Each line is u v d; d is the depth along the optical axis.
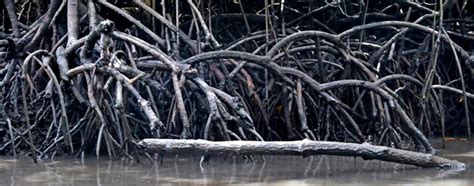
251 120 8.35
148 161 8.15
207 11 11.15
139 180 6.96
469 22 12.45
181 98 8.27
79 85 8.78
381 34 11.98
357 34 11.62
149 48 8.79
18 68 9.21
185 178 7.05
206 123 8.45
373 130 9.74
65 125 8.47
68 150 8.70
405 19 11.95
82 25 9.86
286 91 9.40
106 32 8.45
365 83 9.45
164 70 8.77
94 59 8.97
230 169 7.56
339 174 7.23
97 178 7.09
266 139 9.49
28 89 9.10
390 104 9.34
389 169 7.51
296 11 12.07
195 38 10.78
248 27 10.98
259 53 10.07
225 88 9.25
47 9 10.79
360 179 6.94
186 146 7.22
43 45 9.78
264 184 6.72
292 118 9.53
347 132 9.52
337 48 10.32
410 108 10.41
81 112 8.91
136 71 8.41
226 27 11.59
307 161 8.04
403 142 9.35
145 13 10.55
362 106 9.84
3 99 9.14
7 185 6.76
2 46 9.19
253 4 12.09
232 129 8.57
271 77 9.62
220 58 9.19
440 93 10.88
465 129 11.54
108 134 8.30
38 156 8.60
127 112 8.63
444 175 7.14
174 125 8.63
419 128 10.45
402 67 11.34
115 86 8.51
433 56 10.70
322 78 10.07
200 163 7.86
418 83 10.41
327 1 12.13
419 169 7.50
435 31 11.22
